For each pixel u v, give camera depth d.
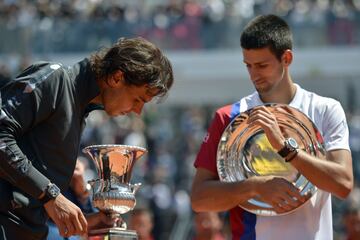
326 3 66.25
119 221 10.76
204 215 20.84
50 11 65.62
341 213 34.12
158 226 38.50
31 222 10.09
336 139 11.59
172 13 66.75
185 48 66.12
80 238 12.16
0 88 10.16
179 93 69.12
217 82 68.19
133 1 70.06
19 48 60.72
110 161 10.59
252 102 12.04
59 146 10.11
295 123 11.48
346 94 66.25
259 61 11.58
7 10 65.50
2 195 9.95
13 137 9.81
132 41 10.38
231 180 11.70
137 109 10.49
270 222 11.60
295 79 66.56
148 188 41.97
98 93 10.38
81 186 12.95
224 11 68.00
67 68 10.35
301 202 11.28
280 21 11.80
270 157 11.75
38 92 9.91
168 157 50.56
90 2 67.31
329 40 65.62
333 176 11.14
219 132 11.95
